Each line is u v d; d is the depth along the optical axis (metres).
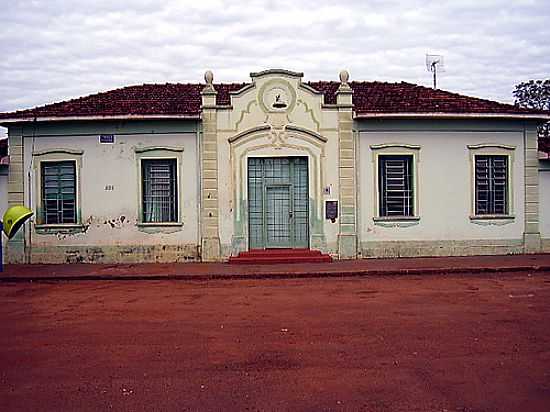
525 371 7.10
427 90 22.70
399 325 9.76
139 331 9.62
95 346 8.66
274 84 19.39
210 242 19.33
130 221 19.59
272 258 18.69
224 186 19.41
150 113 19.17
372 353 8.02
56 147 19.69
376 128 19.67
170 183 19.69
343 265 17.70
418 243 19.81
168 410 5.98
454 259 18.92
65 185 19.86
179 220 19.48
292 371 7.25
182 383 6.84
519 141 20.34
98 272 17.06
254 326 9.87
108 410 6.02
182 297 13.10
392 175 19.91
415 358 7.74
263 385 6.73
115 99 21.48
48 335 9.45
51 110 20.02
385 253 19.70
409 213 19.94
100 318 10.80
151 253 19.55
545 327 9.48
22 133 19.78
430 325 9.73
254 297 12.93
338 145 19.48
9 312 11.59
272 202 19.69
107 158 19.61
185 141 19.50
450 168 19.95
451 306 11.45
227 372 7.25
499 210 20.39
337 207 19.50
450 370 7.18
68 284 15.50
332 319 10.34
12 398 6.42
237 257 19.00
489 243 20.16
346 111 19.50
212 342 8.79
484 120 20.02
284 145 19.44
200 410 5.96
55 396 6.46
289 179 19.64
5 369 7.54
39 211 19.77
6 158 19.73
